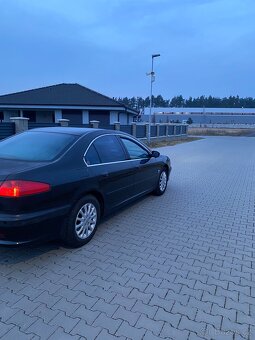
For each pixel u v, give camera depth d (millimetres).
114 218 5000
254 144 26188
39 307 2609
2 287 2898
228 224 4906
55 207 3303
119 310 2604
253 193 7172
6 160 3451
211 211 5598
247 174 10031
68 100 30188
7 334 2279
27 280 3033
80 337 2271
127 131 21453
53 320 2449
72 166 3648
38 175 3148
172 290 2938
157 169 6141
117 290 2902
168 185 7871
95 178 3908
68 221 3570
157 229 4555
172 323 2461
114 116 29906
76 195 3570
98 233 4312
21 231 2975
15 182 2932
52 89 33094
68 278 3088
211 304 2734
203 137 39625
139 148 5531
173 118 108250
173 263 3494
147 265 3420
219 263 3539
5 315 2494
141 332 2344
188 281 3113
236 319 2539
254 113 106562
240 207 5930
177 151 18516
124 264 3424
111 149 4598
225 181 8648
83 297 2773
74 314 2531
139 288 2947
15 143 4023
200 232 4512
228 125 91312
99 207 4121
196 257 3674
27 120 12109
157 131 27516
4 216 2928
